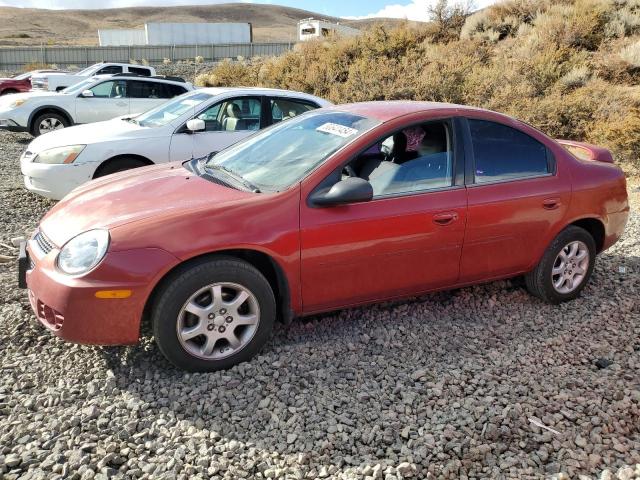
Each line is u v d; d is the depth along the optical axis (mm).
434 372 3545
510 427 3027
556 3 20734
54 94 13391
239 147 4559
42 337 3812
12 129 13055
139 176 4223
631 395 3361
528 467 2771
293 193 3561
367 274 3785
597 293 4879
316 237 3553
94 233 3309
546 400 3287
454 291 4797
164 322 3281
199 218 3350
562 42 17203
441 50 18828
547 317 4418
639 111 10383
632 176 9625
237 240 3357
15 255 5500
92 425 2934
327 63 19906
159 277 3215
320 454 2809
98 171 7074
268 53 43031
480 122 4223
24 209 7320
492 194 4117
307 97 8266
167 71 33844
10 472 2602
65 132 7695
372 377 3504
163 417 3061
